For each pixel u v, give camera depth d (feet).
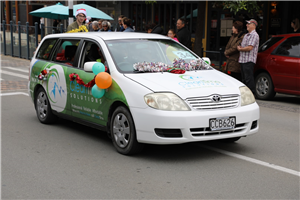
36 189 14.35
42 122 24.71
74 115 21.57
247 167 16.76
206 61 22.71
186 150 19.20
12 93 35.68
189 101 16.70
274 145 20.30
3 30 71.72
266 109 30.27
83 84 20.17
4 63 60.03
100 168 16.57
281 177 15.58
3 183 14.96
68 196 13.70
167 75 18.63
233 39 34.47
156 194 13.84
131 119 17.51
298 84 31.30
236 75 35.17
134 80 17.85
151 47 21.06
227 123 17.08
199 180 15.20
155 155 18.34
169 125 16.33
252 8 36.91
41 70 24.14
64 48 23.09
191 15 64.28
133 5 72.02
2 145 20.10
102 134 22.41
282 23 60.18
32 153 18.75
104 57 19.72
